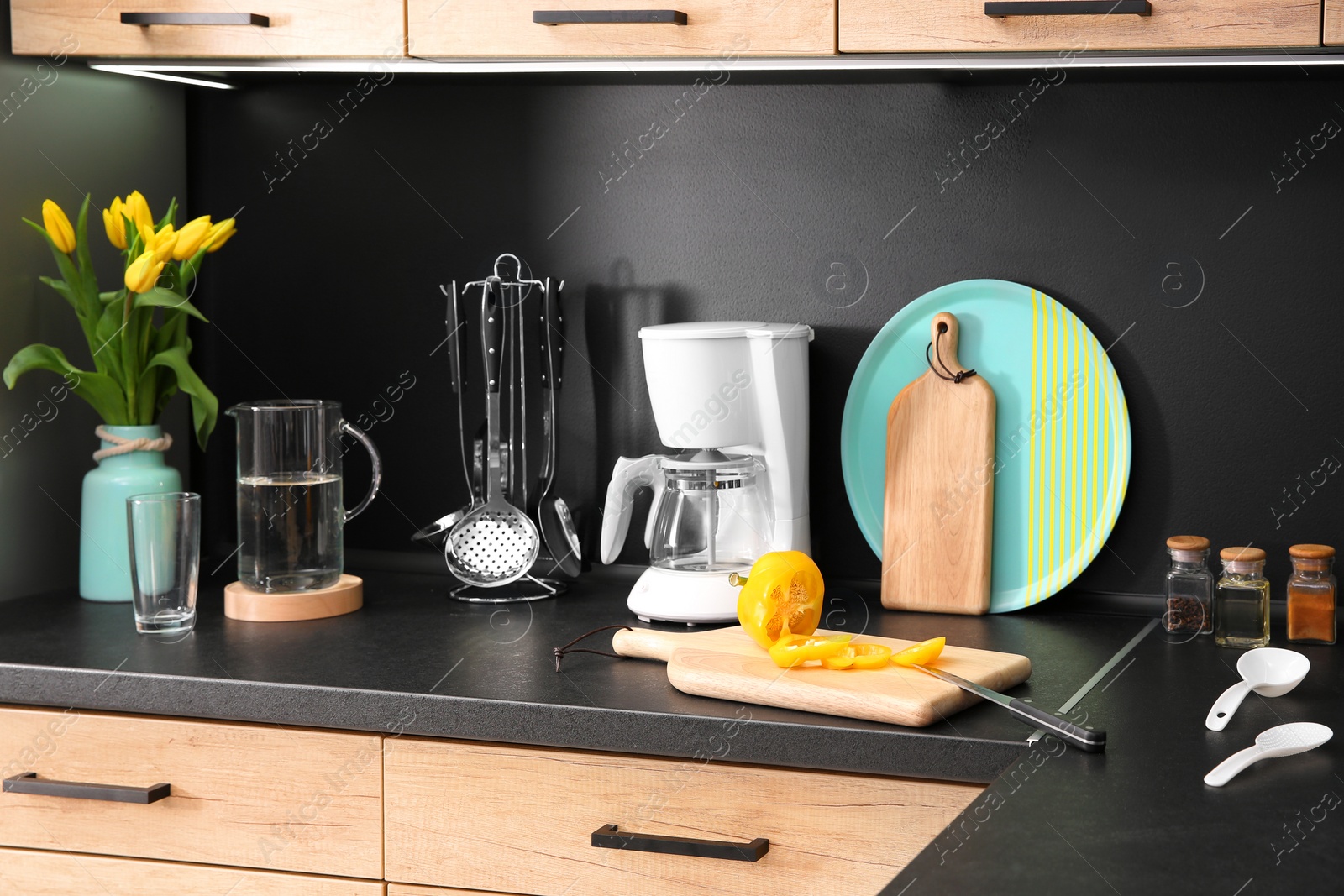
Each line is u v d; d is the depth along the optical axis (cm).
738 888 122
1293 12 126
